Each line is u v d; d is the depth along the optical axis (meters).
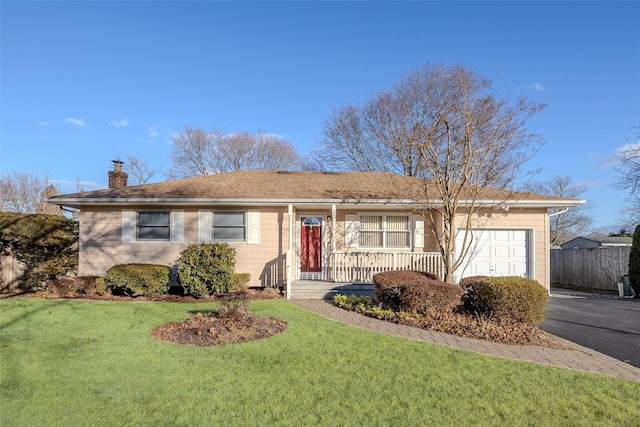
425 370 5.05
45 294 11.34
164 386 4.44
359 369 5.06
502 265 13.22
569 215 38.31
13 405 3.92
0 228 11.70
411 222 13.86
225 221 13.09
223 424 3.59
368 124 28.66
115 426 3.53
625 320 9.03
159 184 14.30
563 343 6.85
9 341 6.23
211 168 37.25
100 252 12.79
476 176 10.80
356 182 15.23
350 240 13.72
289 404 4.02
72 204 12.79
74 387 4.39
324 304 10.23
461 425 3.62
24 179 27.88
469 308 8.55
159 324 7.48
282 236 13.16
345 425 3.59
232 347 5.96
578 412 3.91
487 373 4.98
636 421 3.74
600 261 16.45
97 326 7.29
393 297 8.78
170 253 12.89
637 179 18.34
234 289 11.39
